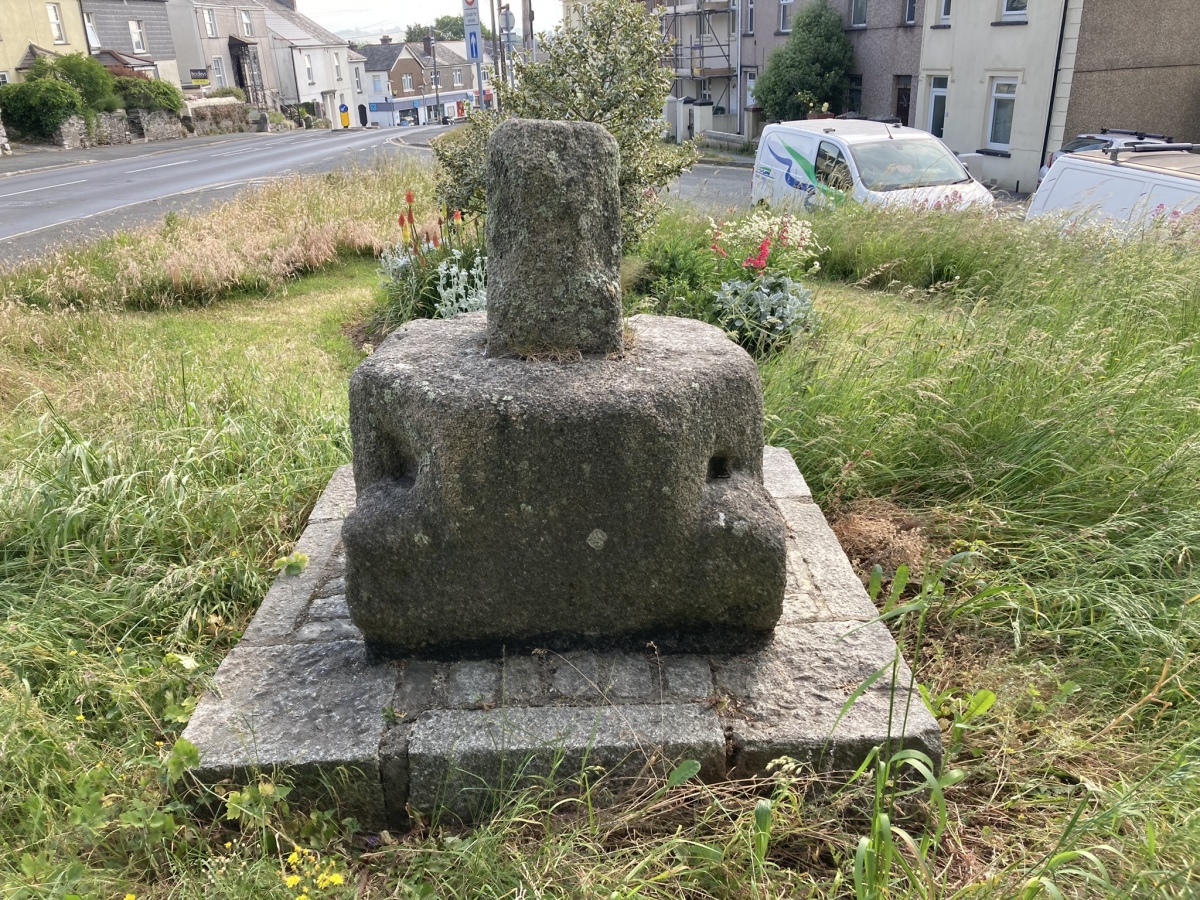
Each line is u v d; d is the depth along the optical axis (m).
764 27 24.89
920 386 3.70
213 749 2.10
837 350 4.45
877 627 2.49
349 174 12.87
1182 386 3.87
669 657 2.37
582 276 2.29
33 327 5.79
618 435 2.16
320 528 3.13
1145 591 2.84
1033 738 2.37
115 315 6.57
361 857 2.03
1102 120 15.88
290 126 42.69
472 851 1.94
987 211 7.84
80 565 3.12
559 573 2.28
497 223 2.30
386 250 7.30
